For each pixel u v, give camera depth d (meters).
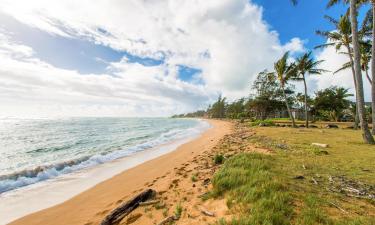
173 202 4.60
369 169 6.11
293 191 4.18
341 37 20.73
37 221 4.59
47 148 15.94
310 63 25.45
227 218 3.36
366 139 11.86
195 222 3.46
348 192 4.30
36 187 6.90
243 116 63.41
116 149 14.84
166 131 32.75
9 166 10.36
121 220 4.01
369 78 23.06
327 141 12.69
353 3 12.23
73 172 8.80
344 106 43.91
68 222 4.39
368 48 21.64
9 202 5.68
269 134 17.62
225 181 4.79
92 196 5.95
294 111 58.19
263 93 42.91
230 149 11.12
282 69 27.80
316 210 3.32
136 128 40.34
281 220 3.02
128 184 6.82
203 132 29.39
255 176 4.89
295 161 7.06
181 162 9.54
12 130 32.22
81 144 18.05
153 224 3.69
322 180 5.04
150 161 10.59
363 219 3.09
